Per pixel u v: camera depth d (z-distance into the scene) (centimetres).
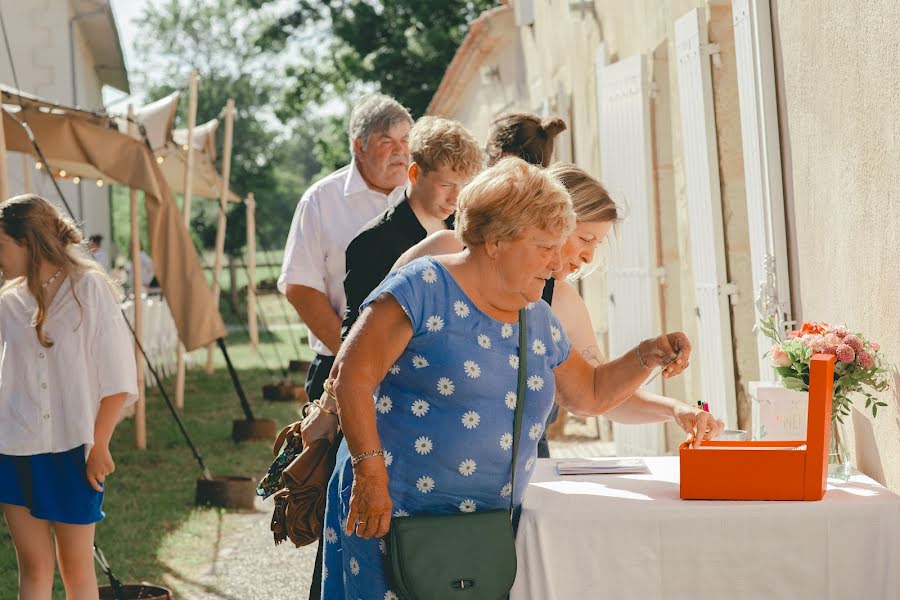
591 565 308
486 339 288
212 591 570
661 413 343
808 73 431
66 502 424
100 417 429
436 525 282
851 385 342
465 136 366
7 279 434
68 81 1781
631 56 767
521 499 308
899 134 338
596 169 923
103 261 1884
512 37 1402
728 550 308
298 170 6819
